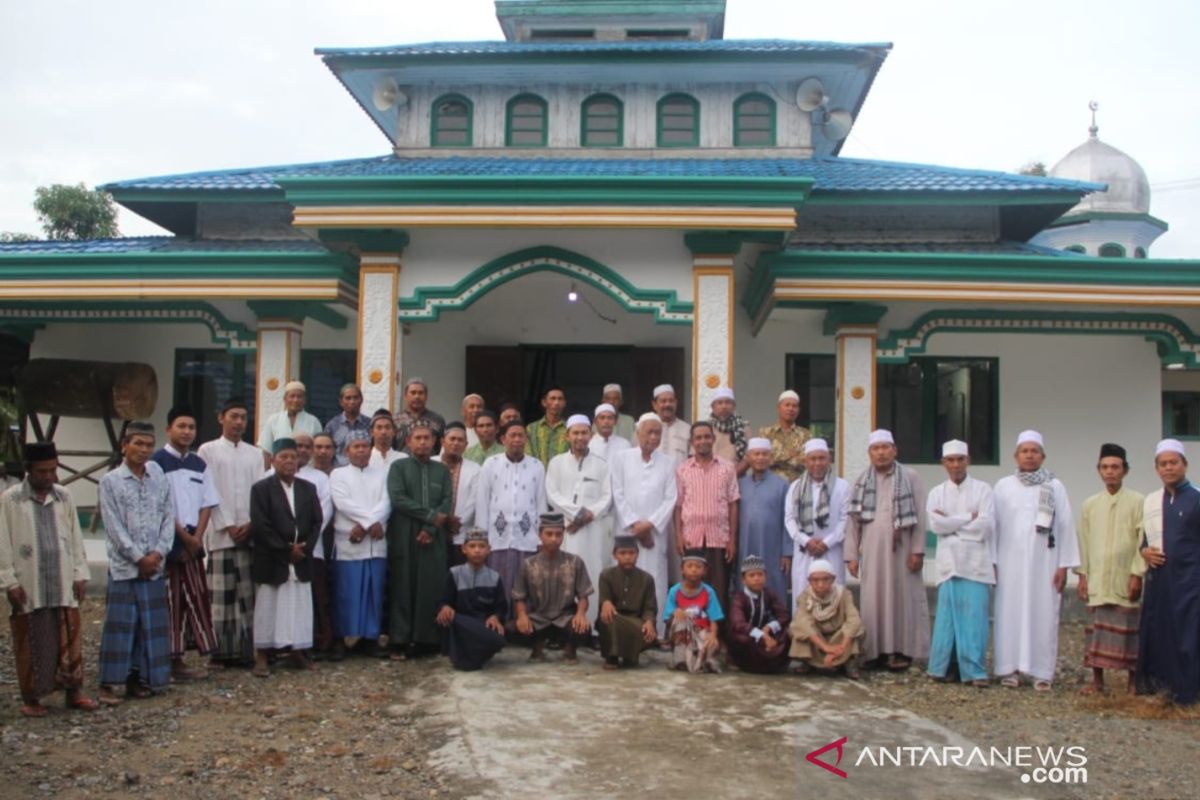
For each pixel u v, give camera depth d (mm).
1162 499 7457
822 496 8312
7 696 7254
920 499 8188
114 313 13148
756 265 11672
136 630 7160
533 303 13547
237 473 8172
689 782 5402
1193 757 6098
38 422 13484
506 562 8555
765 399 13234
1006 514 7992
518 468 8695
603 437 9195
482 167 11719
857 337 11711
